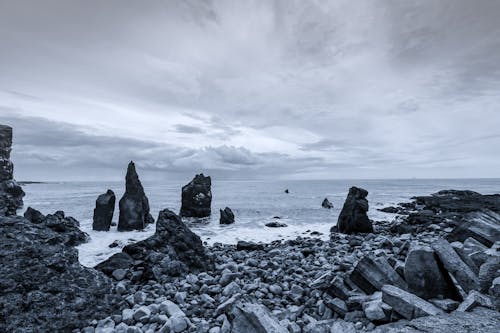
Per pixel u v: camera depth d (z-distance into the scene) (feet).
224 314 26.96
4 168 142.92
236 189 403.75
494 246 33.94
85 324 27.32
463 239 42.93
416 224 93.56
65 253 31.63
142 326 26.40
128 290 35.94
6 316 24.52
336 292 28.43
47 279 28.22
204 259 47.44
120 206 86.99
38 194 264.11
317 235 83.46
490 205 126.82
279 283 36.78
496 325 17.85
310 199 214.28
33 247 29.96
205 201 120.57
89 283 30.68
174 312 28.30
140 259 45.44
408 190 335.88
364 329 22.08
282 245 67.97
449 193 205.98
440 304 22.36
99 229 85.46
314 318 26.66
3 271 26.58
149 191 333.62
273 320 20.24
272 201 197.98
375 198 214.90
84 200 189.88
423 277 24.36
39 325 25.25
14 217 35.47
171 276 41.37
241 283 37.45
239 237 81.56
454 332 17.28
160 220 50.37
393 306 22.31
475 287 23.17
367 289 27.37
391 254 47.65
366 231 81.00
